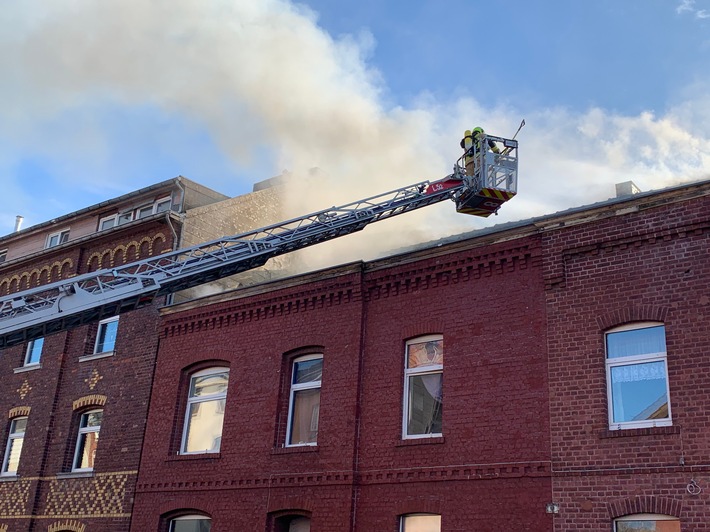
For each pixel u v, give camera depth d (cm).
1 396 2514
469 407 1486
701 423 1217
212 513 1792
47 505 2184
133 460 2020
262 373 1858
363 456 1606
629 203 1395
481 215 1856
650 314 1326
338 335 1747
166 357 2088
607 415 1330
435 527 1473
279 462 1723
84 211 2731
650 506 1223
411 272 1672
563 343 1405
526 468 1370
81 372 2302
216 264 1658
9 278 2777
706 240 1305
